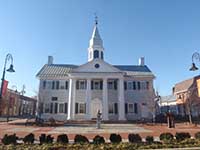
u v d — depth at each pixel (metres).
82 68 37.84
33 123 30.28
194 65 20.25
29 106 78.00
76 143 11.70
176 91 58.56
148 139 12.09
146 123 32.75
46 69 42.03
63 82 39.56
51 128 24.86
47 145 11.08
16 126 27.39
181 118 41.94
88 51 45.56
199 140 12.00
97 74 37.38
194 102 43.00
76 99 38.34
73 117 36.25
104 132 20.61
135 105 39.34
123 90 37.44
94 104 39.03
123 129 23.73
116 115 38.28
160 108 62.91
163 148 10.25
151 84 40.25
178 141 11.95
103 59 41.97
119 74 37.62
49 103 38.75
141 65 45.75
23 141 12.09
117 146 10.72
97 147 10.61
